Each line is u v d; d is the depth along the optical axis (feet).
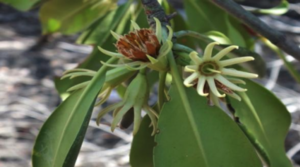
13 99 4.43
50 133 1.38
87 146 3.86
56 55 5.10
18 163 3.74
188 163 1.33
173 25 1.76
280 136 1.55
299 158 3.60
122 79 1.41
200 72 1.31
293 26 4.87
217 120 1.35
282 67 4.63
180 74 1.43
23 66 4.93
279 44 1.53
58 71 4.85
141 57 1.33
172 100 1.36
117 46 1.34
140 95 1.40
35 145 1.38
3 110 4.29
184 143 1.34
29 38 5.40
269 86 3.92
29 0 1.64
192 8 1.76
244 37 1.76
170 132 1.34
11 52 5.16
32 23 5.68
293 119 3.85
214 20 1.75
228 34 1.74
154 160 1.33
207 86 1.33
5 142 3.92
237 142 1.34
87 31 1.80
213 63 1.30
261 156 1.46
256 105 1.55
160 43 1.33
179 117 1.35
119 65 1.33
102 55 1.76
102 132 4.01
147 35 1.33
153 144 1.53
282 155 1.54
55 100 4.43
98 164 3.67
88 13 1.77
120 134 3.83
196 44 1.79
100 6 1.77
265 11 1.75
